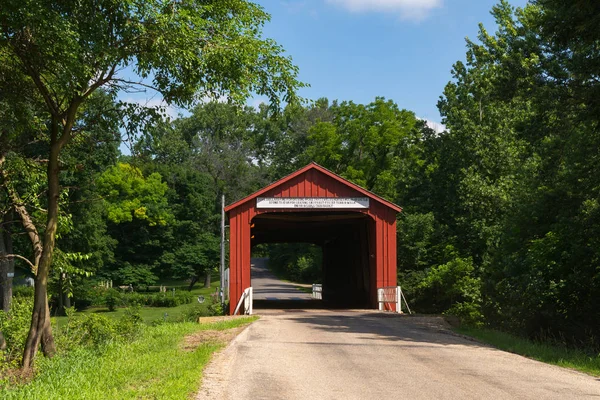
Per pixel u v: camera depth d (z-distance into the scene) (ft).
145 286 181.27
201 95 36.45
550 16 52.21
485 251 97.50
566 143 61.82
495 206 101.60
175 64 33.65
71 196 106.32
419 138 147.64
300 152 240.32
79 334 43.91
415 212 116.67
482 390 24.47
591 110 52.70
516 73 61.87
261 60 36.27
